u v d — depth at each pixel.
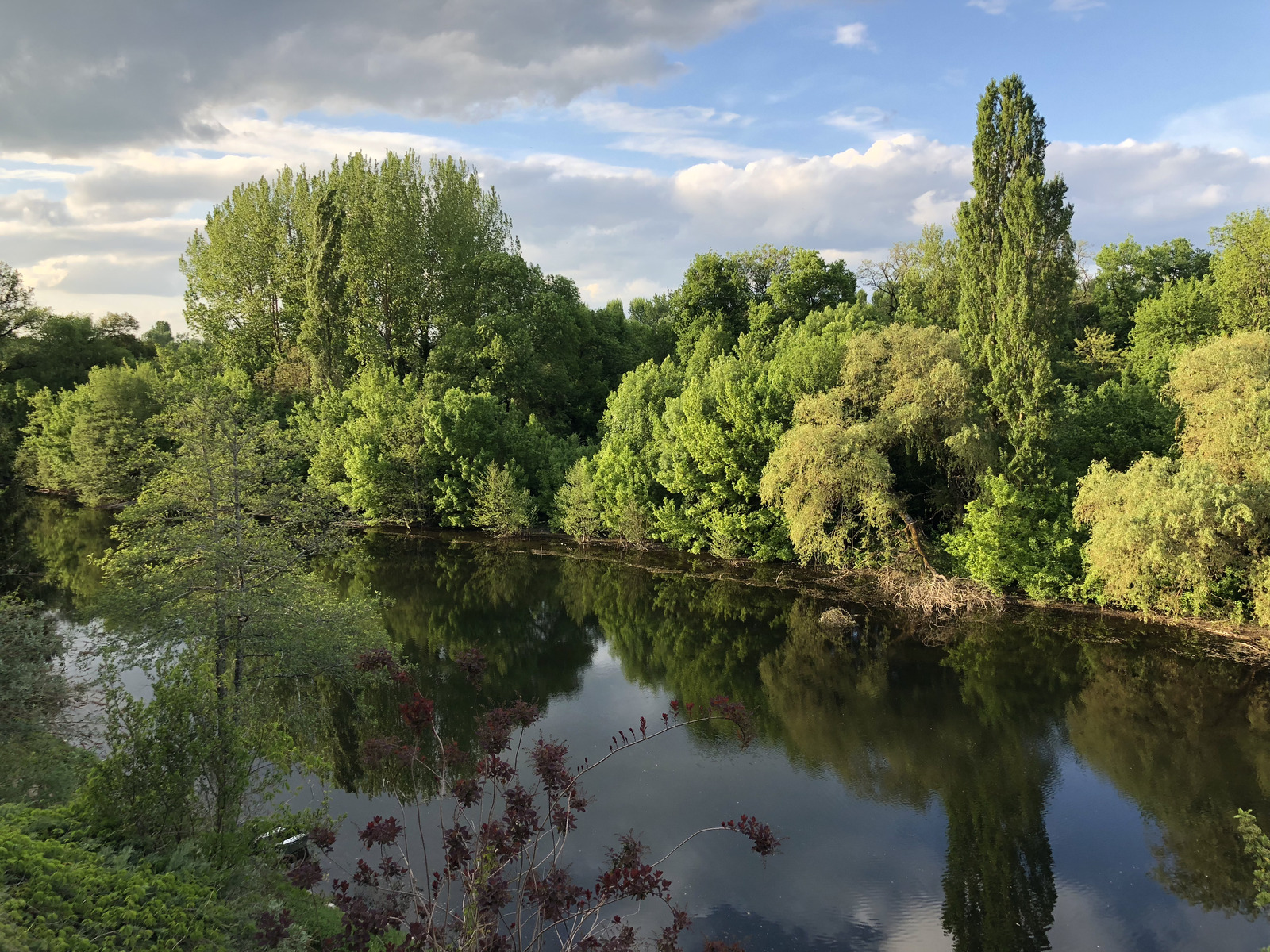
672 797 18.03
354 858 14.59
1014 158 30.77
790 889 14.70
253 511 20.30
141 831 9.43
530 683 25.31
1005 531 29.83
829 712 22.69
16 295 52.75
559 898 7.66
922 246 57.06
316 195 61.94
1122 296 61.91
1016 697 23.16
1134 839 16.14
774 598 34.12
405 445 48.16
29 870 7.70
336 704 23.20
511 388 54.78
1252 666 24.11
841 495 32.78
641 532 41.72
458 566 41.38
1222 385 25.84
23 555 24.95
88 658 19.30
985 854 15.79
